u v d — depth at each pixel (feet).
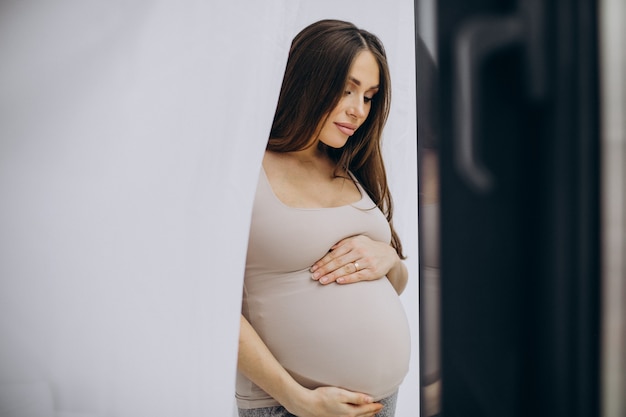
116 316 3.18
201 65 3.15
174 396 3.14
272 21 3.18
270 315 3.57
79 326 3.21
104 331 3.19
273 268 3.59
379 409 3.58
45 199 3.22
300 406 3.46
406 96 3.70
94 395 3.20
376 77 3.65
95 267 3.19
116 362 3.18
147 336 3.15
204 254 3.12
